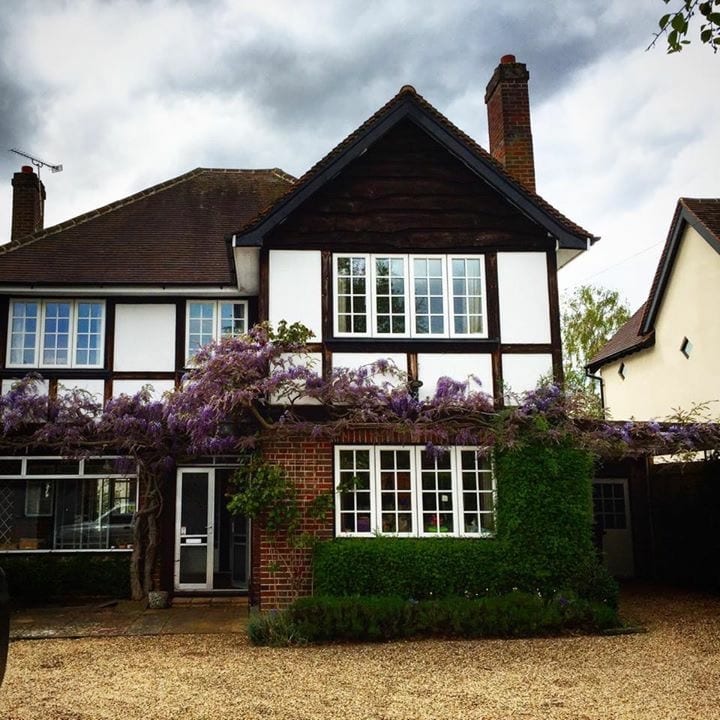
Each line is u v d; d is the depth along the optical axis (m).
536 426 10.45
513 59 13.11
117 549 13.23
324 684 6.96
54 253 14.41
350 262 11.37
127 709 6.19
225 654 8.40
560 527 10.29
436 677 7.20
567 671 7.41
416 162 11.69
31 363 13.41
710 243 14.69
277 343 10.62
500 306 11.33
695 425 11.50
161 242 15.02
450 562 10.02
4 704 6.37
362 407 10.42
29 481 13.35
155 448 12.30
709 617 10.42
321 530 10.47
